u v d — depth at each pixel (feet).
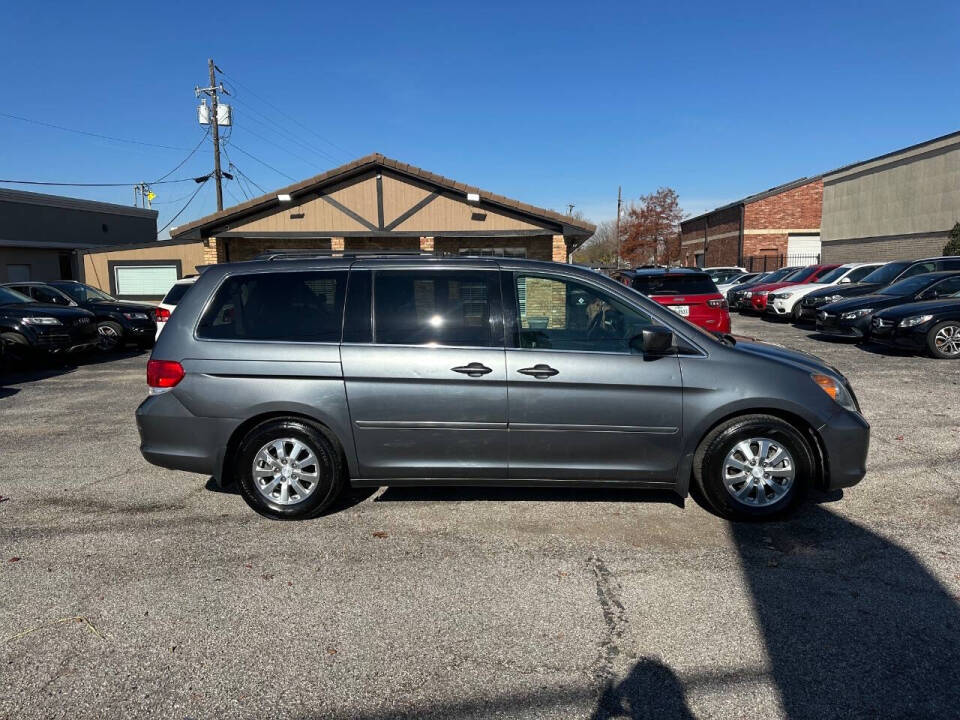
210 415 14.48
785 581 11.99
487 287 14.62
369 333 14.51
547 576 12.28
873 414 23.79
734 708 8.71
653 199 163.22
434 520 14.87
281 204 56.75
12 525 14.88
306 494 14.82
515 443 14.32
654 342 13.64
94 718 8.61
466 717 8.60
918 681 9.20
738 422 14.16
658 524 14.52
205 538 14.07
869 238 95.76
